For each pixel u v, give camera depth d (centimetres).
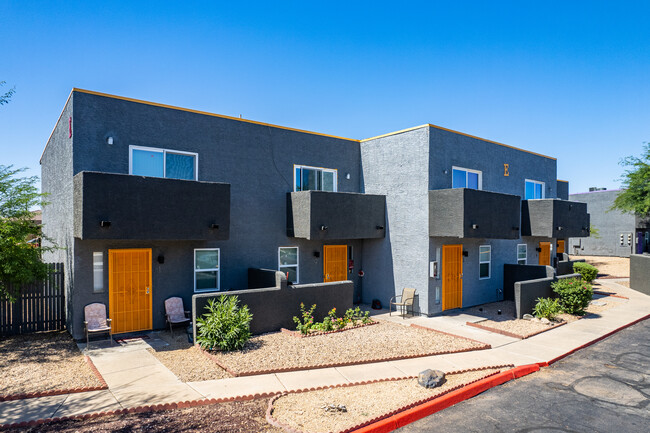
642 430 630
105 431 554
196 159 1238
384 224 1547
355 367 848
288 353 905
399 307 1475
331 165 1571
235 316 952
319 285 1210
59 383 729
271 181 1406
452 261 1484
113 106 1097
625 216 3234
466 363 892
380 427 603
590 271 2053
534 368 898
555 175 2136
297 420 600
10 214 1102
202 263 1257
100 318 1062
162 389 710
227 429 569
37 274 1101
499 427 634
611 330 1223
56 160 1327
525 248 1891
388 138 1547
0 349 967
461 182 1552
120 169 1102
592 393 775
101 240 1084
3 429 558
